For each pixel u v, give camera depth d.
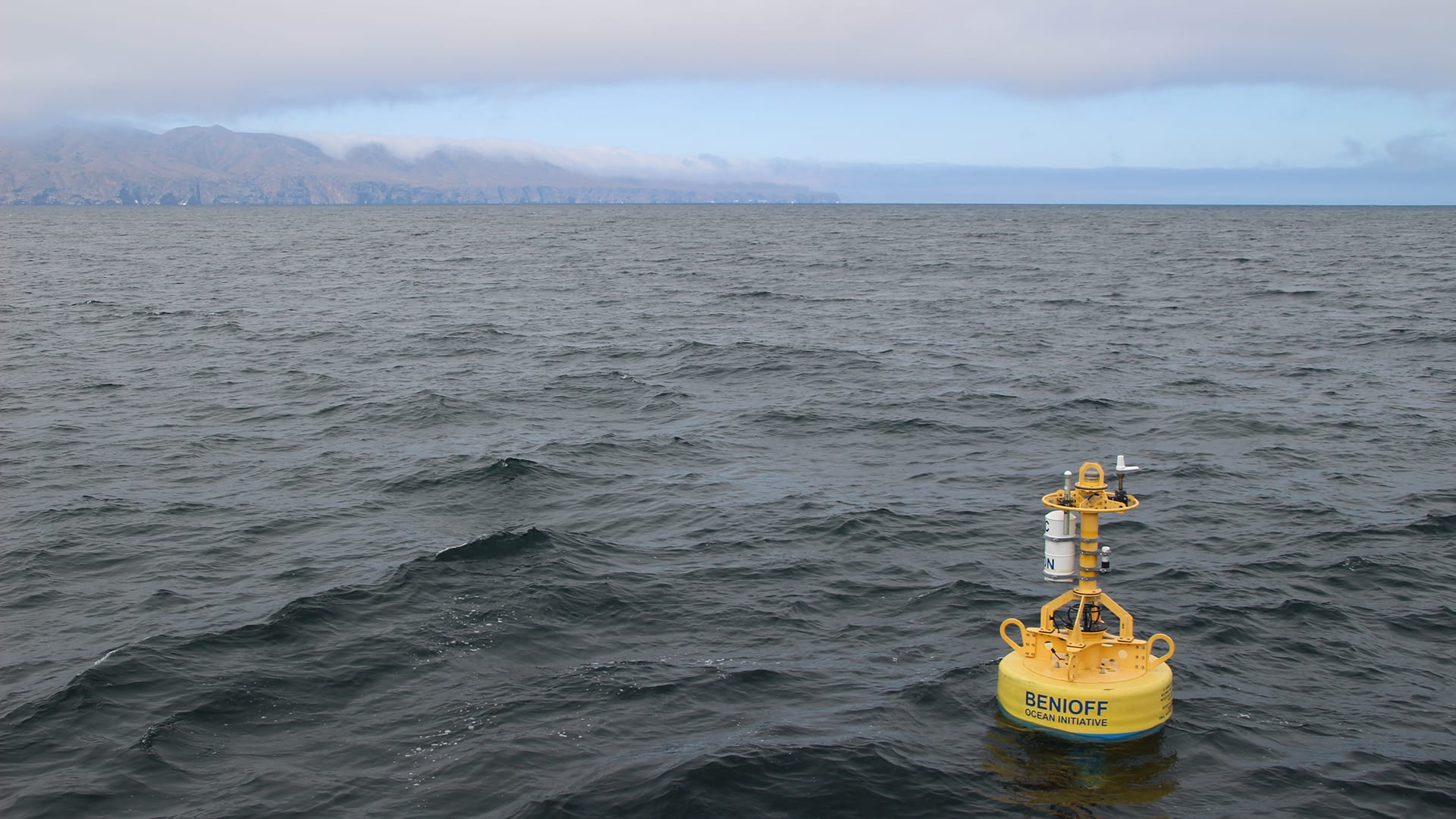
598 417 25.58
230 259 90.75
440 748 10.17
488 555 15.16
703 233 150.50
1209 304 49.94
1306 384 29.00
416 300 54.66
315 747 10.20
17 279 67.38
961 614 13.34
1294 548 15.60
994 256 89.75
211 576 14.82
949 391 28.20
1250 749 9.94
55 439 23.28
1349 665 11.78
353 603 13.55
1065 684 10.02
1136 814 8.99
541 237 136.25
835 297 54.81
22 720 10.62
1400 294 53.44
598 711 10.85
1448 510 17.39
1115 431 23.73
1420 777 9.49
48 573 14.98
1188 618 13.05
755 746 10.00
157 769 9.77
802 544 16.08
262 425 24.81
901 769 9.62
